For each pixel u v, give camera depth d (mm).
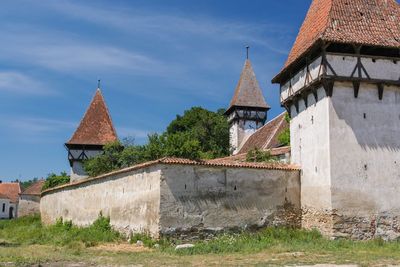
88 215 30250
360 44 22859
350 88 23266
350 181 22531
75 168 49875
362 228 22312
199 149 42938
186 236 22094
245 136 56875
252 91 58156
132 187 24766
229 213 23250
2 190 93312
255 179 24219
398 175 23219
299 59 24562
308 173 24531
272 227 23938
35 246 22578
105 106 53469
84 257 17578
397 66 23594
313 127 24281
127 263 15914
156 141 42719
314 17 26656
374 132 23250
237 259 16953
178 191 22281
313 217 23719
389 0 25844
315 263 15828
